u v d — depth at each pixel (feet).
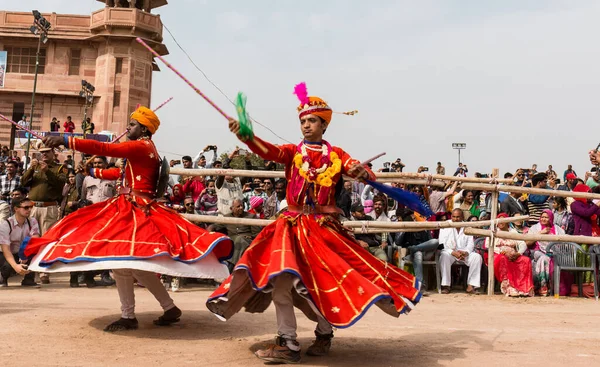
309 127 15.71
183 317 21.26
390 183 39.55
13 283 32.91
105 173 19.94
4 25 114.52
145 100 113.50
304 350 16.15
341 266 14.05
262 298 16.34
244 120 14.23
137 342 16.67
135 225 17.93
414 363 14.73
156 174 19.30
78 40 113.80
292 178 15.49
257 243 14.67
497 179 34.37
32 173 35.29
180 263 17.63
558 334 19.43
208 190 37.93
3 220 30.81
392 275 14.94
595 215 35.06
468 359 15.23
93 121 112.06
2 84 113.09
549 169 60.95
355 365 14.48
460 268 36.06
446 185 40.65
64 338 16.79
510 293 32.22
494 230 32.76
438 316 23.54
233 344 16.61
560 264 32.96
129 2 113.39
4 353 14.62
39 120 114.42
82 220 18.51
